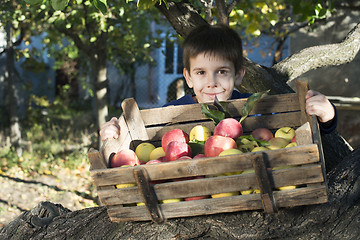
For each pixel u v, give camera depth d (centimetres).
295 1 336
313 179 134
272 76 307
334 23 911
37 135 1104
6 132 1167
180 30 310
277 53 943
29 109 1288
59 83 1631
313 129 143
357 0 686
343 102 699
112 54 898
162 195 139
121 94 1580
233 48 204
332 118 168
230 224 152
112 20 712
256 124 192
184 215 143
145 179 135
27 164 885
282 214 153
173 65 1573
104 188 143
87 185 774
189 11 307
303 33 930
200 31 208
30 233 190
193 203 141
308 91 167
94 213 186
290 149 131
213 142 163
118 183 139
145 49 884
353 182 163
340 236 146
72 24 680
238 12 482
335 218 151
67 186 766
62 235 182
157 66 1570
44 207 202
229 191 137
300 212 153
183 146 168
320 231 149
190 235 154
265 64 1180
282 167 139
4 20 737
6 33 945
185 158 155
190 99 254
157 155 179
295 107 190
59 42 915
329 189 163
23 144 1046
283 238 150
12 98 946
